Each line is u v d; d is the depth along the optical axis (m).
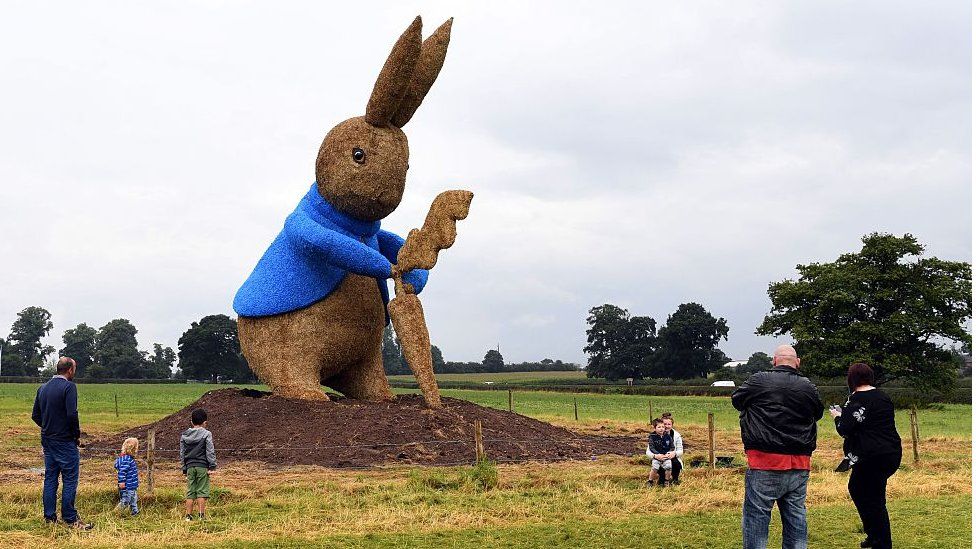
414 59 18.80
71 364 10.71
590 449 19.11
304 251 19.81
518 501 11.99
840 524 10.34
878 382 50.53
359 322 20.75
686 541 9.57
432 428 18.09
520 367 131.62
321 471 15.39
